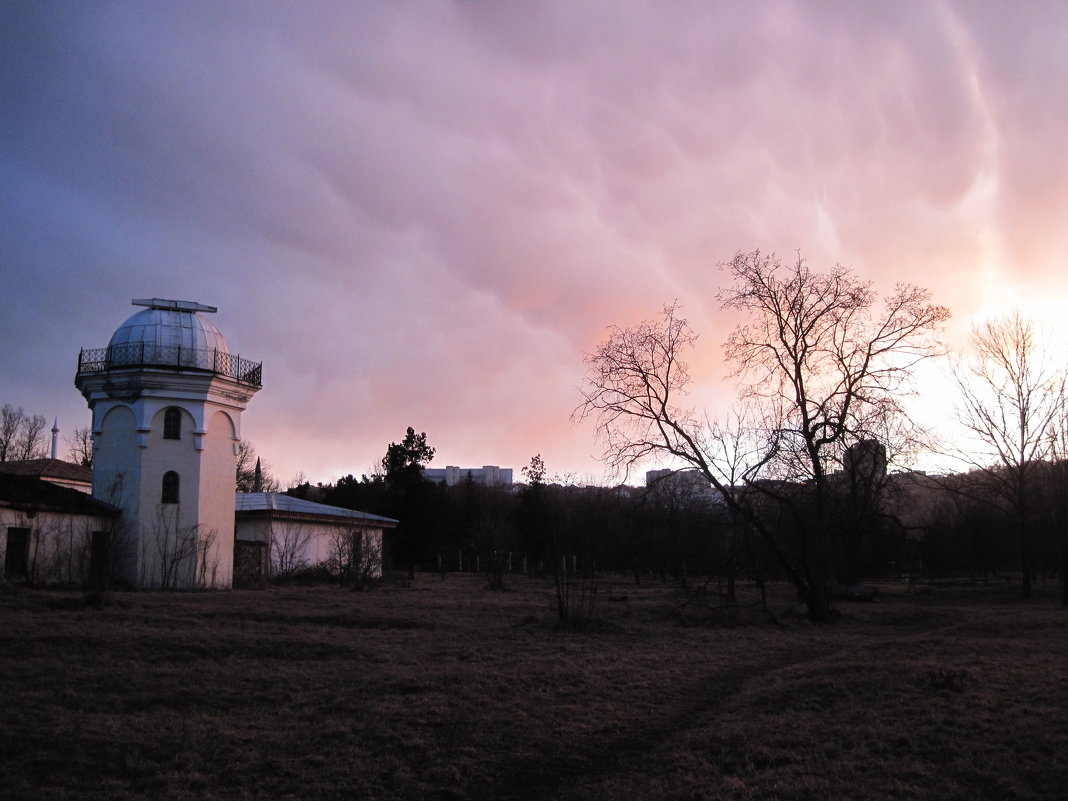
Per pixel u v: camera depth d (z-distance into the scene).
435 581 52.25
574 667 15.71
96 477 36.12
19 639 16.20
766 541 28.39
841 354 28.53
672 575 60.75
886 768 9.08
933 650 17.45
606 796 8.73
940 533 58.00
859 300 27.84
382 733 10.88
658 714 12.33
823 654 18.42
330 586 41.19
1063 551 36.97
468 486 83.31
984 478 45.59
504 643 19.20
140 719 11.25
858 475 35.12
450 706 12.36
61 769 9.31
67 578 32.12
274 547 43.91
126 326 36.75
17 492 31.36
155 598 27.62
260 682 13.78
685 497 52.91
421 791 9.01
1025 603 37.16
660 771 9.52
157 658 15.50
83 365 36.16
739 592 41.91
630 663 16.52
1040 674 13.59
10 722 10.66
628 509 42.00
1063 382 42.31
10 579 30.17
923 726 10.55
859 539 37.12
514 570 69.69
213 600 27.72
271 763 9.72
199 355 36.53
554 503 39.81
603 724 11.58
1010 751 9.38
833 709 11.83
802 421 28.42
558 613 25.16
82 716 11.20
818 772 9.04
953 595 42.81
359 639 18.92
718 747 10.29
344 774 9.43
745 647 19.52
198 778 9.12
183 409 36.25
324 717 11.73
